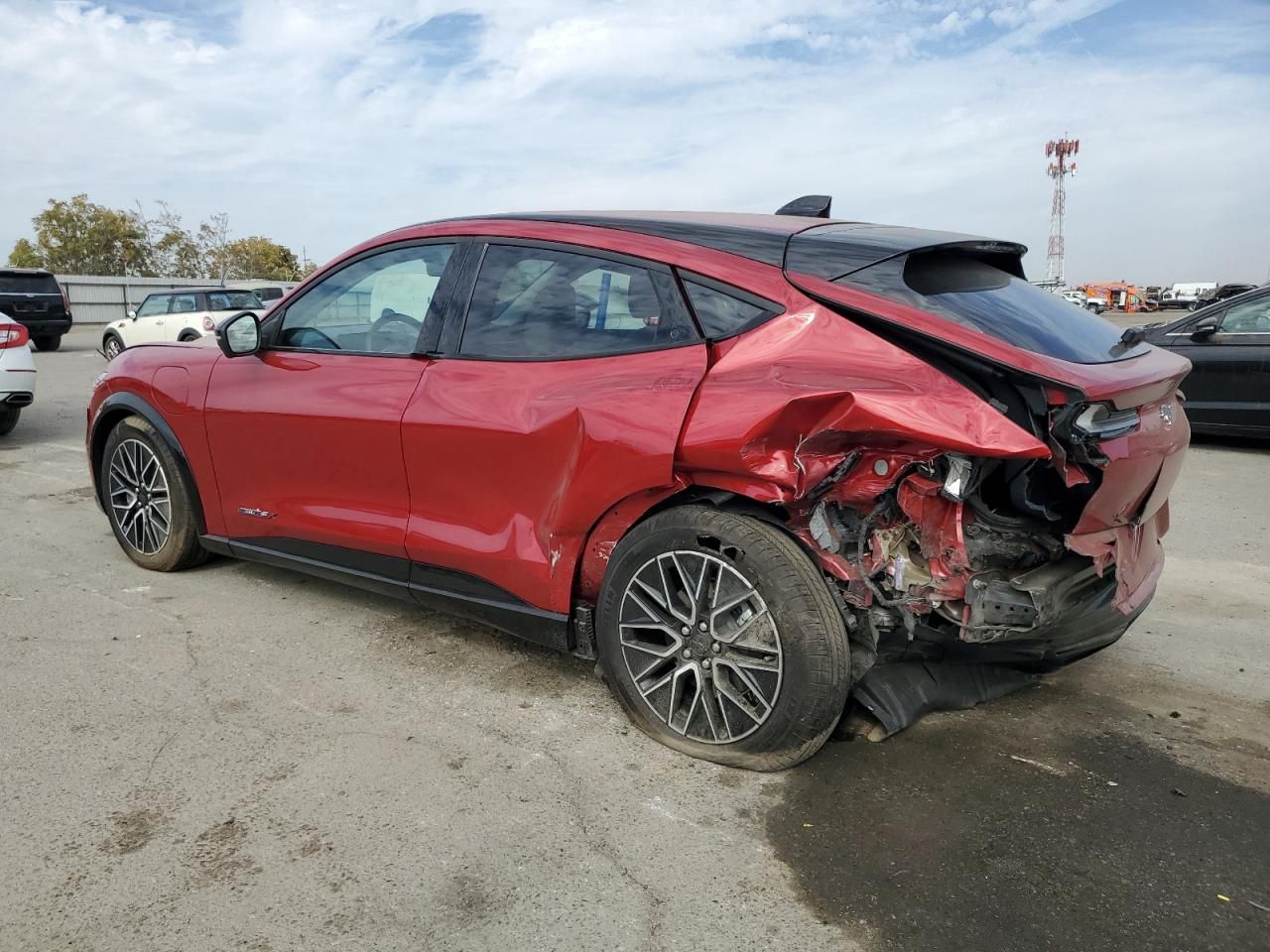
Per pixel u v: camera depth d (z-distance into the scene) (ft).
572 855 7.39
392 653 11.39
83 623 12.19
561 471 9.23
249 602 13.07
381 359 11.05
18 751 8.84
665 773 8.66
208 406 12.66
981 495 8.16
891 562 8.23
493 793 8.26
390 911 6.69
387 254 11.43
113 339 60.85
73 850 7.32
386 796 8.18
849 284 8.39
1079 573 8.68
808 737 8.22
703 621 8.61
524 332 9.98
